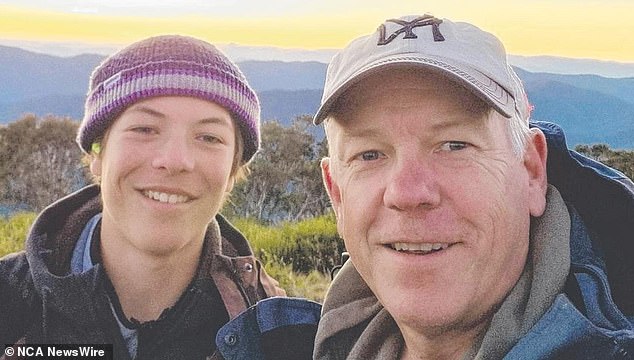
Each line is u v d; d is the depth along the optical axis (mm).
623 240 481
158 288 702
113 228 695
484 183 433
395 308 451
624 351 397
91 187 748
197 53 652
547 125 504
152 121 648
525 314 438
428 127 430
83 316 691
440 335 467
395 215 440
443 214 435
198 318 704
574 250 463
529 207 456
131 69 641
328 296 571
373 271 468
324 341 562
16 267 720
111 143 661
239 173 716
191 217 677
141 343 695
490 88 419
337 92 434
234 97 662
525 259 459
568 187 495
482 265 442
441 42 426
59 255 722
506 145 442
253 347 628
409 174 430
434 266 440
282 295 743
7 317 698
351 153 457
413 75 427
